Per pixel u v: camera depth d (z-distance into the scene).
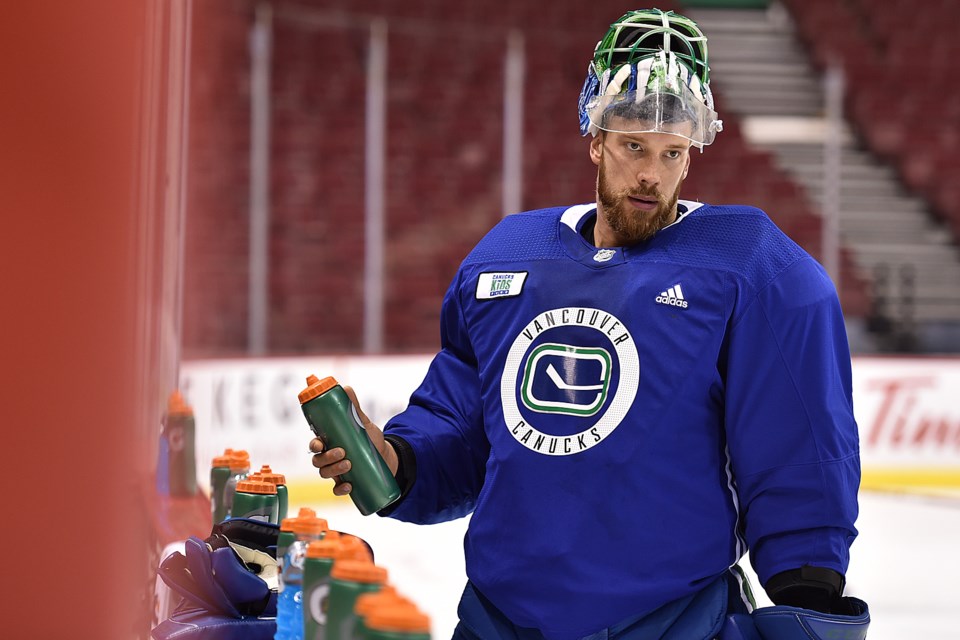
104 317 3.39
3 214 3.23
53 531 3.39
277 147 46.94
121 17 3.38
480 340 7.11
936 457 34.84
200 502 10.35
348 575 4.53
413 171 48.03
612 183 6.59
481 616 6.86
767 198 49.44
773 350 6.42
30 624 3.39
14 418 3.29
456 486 7.50
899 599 21.73
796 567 6.24
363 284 43.62
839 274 46.44
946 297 46.41
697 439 6.51
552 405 6.61
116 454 3.47
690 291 6.53
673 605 6.48
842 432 6.39
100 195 3.36
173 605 7.29
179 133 5.98
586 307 6.68
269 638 6.13
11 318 3.25
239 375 30.77
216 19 48.75
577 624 6.43
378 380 33.19
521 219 7.36
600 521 6.43
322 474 6.72
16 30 3.21
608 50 6.67
